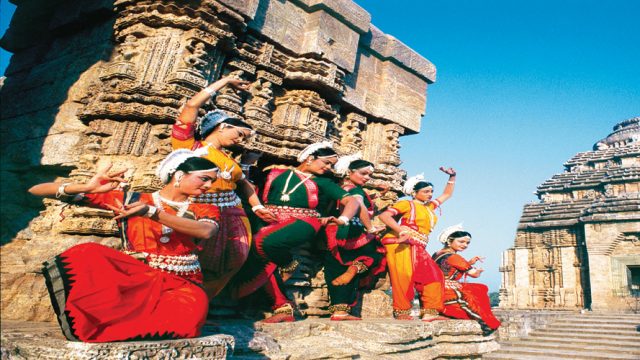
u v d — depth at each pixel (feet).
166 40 13.20
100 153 12.26
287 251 11.71
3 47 17.39
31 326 8.38
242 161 13.74
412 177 16.58
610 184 69.97
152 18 13.28
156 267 7.07
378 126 21.01
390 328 12.37
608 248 62.64
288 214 12.30
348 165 14.71
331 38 17.69
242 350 8.88
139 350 5.79
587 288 65.36
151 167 11.91
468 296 16.69
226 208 9.91
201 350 6.49
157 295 6.65
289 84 17.49
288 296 14.19
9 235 11.25
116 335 5.98
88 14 14.89
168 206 7.25
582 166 80.12
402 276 15.14
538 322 36.17
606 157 77.41
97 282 6.03
